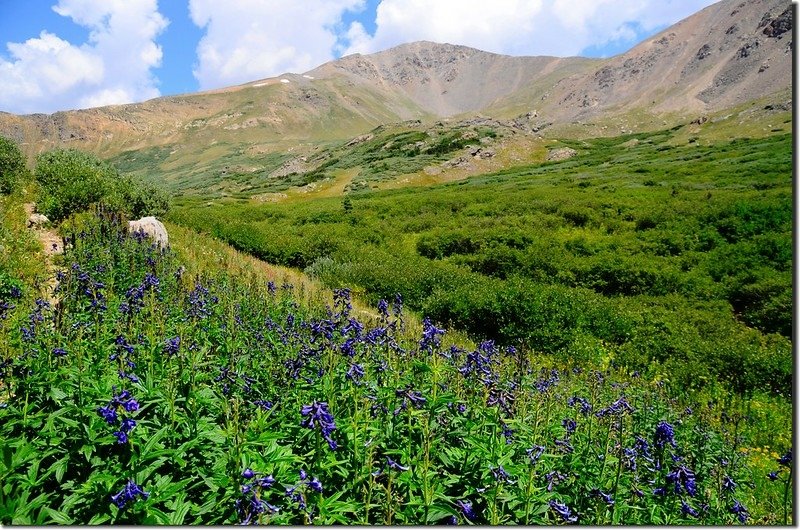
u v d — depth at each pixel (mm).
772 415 9180
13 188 16609
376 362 4809
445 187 69188
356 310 12922
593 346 12781
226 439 3680
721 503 4555
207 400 4066
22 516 2990
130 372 4328
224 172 190750
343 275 18672
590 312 14461
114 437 3422
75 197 14820
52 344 4387
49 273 9234
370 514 3572
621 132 171500
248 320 6719
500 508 3729
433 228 32250
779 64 174125
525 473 3887
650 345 12898
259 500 2904
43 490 3426
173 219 24297
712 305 17109
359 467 3680
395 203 45438
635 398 7395
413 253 27438
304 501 3035
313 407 3273
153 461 3521
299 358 4781
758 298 16781
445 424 4250
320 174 97750
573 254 23891
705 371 11203
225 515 3285
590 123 186625
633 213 29844
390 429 4125
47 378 3998
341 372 4438
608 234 27938
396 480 3486
